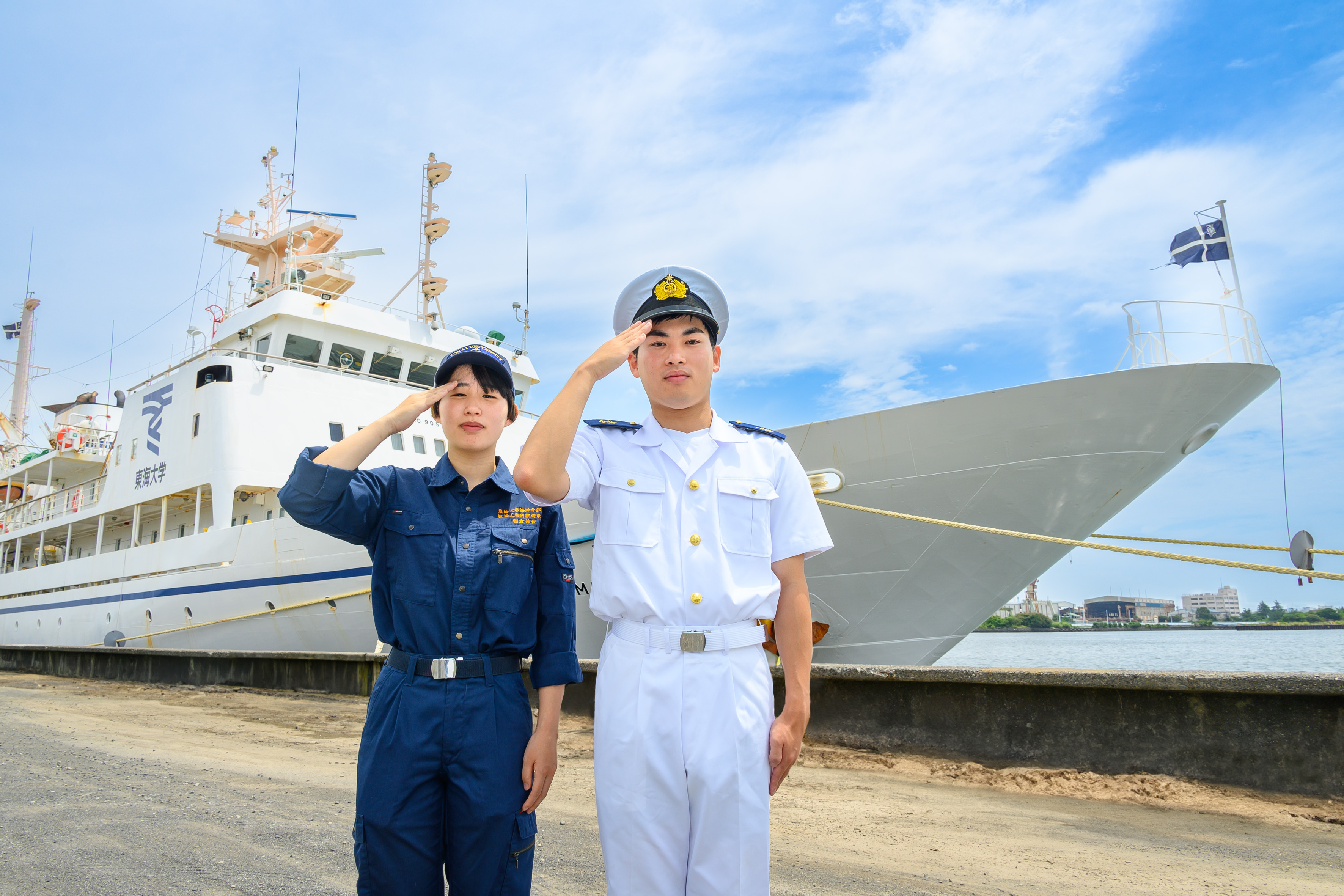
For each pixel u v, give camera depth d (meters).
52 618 15.59
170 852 3.04
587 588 8.20
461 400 2.13
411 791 1.84
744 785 1.63
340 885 2.70
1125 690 4.43
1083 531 7.03
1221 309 6.62
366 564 10.25
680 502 1.80
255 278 16.59
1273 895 2.71
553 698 2.06
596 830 3.58
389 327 13.23
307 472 1.88
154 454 13.37
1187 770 4.21
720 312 2.04
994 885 2.81
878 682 5.29
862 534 7.23
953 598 7.37
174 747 5.77
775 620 1.86
